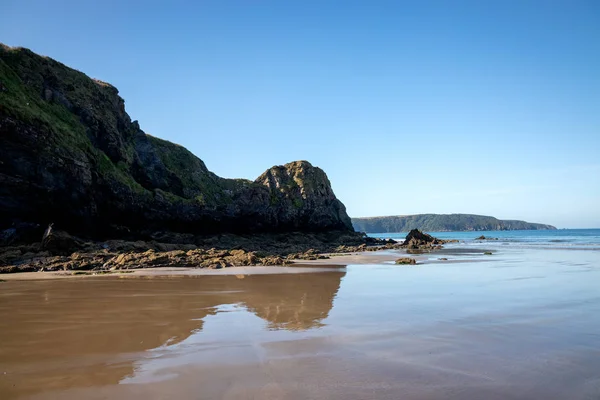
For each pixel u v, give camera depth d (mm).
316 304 13555
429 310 12266
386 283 18938
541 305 12906
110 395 6094
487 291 15969
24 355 8102
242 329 10125
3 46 44062
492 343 8727
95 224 41812
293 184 77125
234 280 20953
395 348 8383
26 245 32531
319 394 6082
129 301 14500
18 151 33906
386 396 6016
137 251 38156
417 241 68250
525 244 68000
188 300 14648
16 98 37156
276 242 62594
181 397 5996
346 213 94750
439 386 6398
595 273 22047
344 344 8703
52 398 5996
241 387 6348
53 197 36438
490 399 5941
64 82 48281
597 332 9625
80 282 20406
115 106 55688
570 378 6746
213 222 60781
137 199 47750
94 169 42219
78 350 8414
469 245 67500
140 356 7973
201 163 76312
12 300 14867
